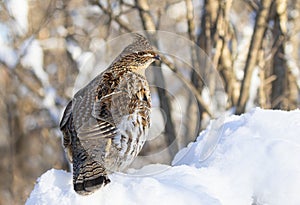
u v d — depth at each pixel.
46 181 6.37
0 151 19.88
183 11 18.83
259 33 15.82
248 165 6.43
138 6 16.30
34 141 19.77
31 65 18.80
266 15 15.89
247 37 18.16
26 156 19.72
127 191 5.94
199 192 6.03
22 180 19.56
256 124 6.87
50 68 18.97
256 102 16.61
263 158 6.41
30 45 18.81
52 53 19.02
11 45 18.83
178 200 5.87
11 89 19.41
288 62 16.95
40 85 18.81
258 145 6.52
